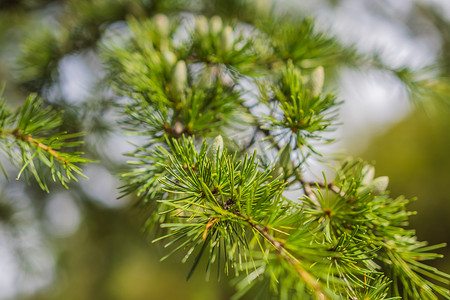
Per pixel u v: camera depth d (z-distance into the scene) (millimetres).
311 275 306
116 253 1046
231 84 420
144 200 371
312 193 365
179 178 333
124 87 413
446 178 1519
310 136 370
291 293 319
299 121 369
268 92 396
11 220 738
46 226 862
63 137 369
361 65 533
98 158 634
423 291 357
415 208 1569
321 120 368
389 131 1787
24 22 714
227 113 398
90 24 541
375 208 359
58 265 1054
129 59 418
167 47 432
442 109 543
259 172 334
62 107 526
